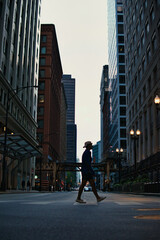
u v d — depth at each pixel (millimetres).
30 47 54594
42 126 74500
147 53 39906
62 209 5254
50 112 77812
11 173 36875
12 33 39688
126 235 2609
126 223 3393
